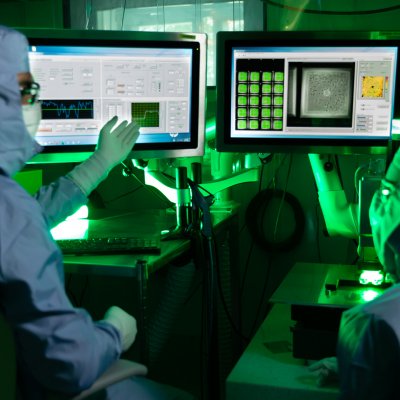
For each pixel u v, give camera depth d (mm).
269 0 2340
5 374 971
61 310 974
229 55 1789
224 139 1852
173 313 2051
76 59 1763
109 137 1695
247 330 2596
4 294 960
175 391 1356
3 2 2652
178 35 1812
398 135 1787
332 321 1440
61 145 1807
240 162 2248
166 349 2672
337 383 1340
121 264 1509
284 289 1595
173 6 2496
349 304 1433
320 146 1811
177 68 1842
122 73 1807
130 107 1834
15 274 939
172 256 1665
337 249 2420
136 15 2545
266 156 2012
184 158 2131
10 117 1015
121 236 1839
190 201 1884
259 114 1824
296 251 2475
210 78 2508
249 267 2545
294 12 2314
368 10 2238
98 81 1795
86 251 1604
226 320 2238
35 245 971
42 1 2607
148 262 1525
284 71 1786
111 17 2564
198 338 2676
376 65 1754
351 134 1805
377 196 1208
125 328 1200
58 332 963
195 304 2639
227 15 2428
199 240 1801
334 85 1779
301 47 1763
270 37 1764
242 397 1381
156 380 2432
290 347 1561
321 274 1771
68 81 1771
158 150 1872
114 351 1098
